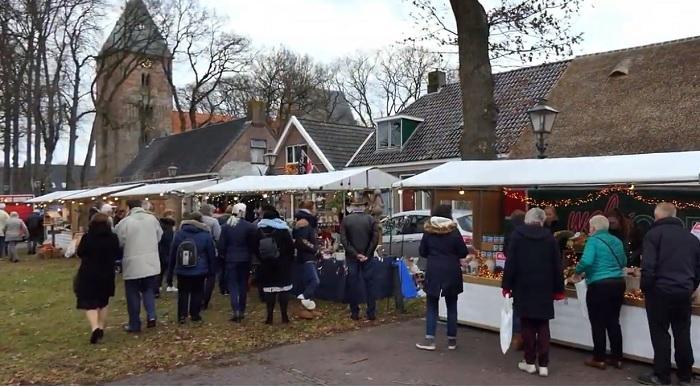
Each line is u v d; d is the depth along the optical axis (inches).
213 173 1317.7
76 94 1587.1
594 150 677.3
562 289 221.0
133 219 298.7
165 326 309.6
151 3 1704.0
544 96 810.8
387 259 351.6
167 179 1439.5
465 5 398.9
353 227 322.0
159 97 2133.4
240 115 2058.3
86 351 259.3
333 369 230.5
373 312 322.3
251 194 617.3
